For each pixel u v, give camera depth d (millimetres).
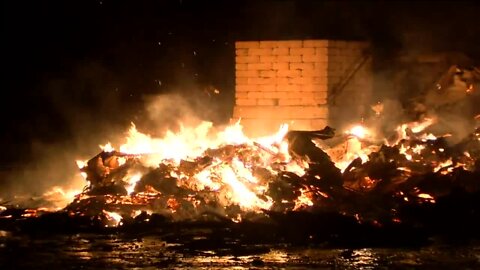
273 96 34500
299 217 25438
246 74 34844
